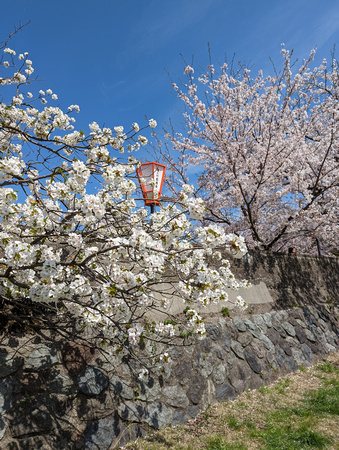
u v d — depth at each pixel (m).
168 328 3.83
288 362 6.29
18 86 5.33
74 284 2.68
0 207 2.54
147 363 4.10
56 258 2.65
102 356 3.77
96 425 3.32
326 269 9.64
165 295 4.91
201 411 4.32
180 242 3.56
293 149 8.65
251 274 7.08
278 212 8.90
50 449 2.92
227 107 8.61
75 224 3.49
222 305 5.96
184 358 4.56
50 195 3.22
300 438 3.62
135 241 2.76
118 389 3.68
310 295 8.48
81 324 3.38
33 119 4.36
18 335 3.28
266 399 4.86
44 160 4.16
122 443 3.41
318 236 8.96
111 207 3.65
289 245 10.30
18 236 2.85
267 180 8.49
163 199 4.94
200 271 3.34
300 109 9.32
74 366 3.47
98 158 3.66
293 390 5.27
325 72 11.28
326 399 4.68
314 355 7.01
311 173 9.58
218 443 3.51
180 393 4.24
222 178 9.12
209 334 5.16
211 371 4.81
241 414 4.33
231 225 9.16
